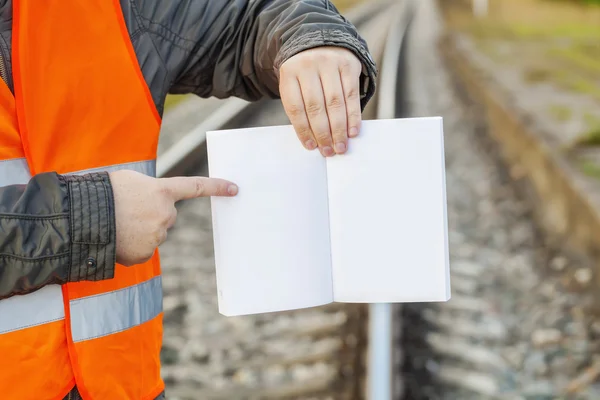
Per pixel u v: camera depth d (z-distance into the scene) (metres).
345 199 1.21
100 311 1.17
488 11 27.98
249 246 1.20
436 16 30.77
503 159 6.80
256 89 1.37
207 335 3.17
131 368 1.21
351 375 2.67
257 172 1.19
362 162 1.20
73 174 1.13
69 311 1.13
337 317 3.17
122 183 1.07
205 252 4.33
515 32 18.45
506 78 10.20
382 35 20.95
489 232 4.91
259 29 1.27
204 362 2.97
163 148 7.24
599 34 16.69
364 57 1.20
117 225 1.05
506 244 4.68
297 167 1.20
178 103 9.64
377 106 7.22
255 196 1.19
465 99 10.44
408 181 1.21
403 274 1.22
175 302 3.53
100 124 1.16
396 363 2.64
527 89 9.12
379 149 1.20
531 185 5.71
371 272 1.22
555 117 7.16
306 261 1.21
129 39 1.18
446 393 2.78
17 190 1.03
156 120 1.23
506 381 2.94
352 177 1.21
